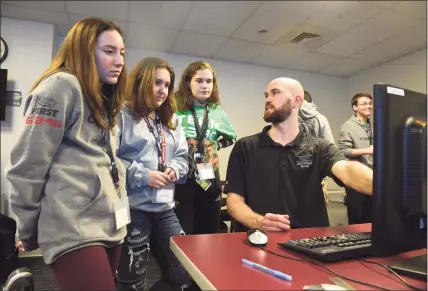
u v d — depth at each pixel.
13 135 3.36
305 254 0.77
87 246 0.88
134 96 1.49
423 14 3.17
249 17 3.26
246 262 0.70
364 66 4.82
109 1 2.98
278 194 1.38
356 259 0.75
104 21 1.02
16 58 3.40
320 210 1.37
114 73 1.04
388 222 0.67
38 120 0.85
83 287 0.85
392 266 0.68
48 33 3.49
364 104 2.95
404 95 0.71
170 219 1.52
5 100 3.29
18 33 3.41
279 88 1.45
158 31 3.63
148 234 1.45
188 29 3.57
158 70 1.53
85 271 0.86
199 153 2.01
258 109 4.79
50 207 0.87
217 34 3.70
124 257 1.36
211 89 2.13
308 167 1.40
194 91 2.09
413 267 0.66
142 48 4.17
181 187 1.90
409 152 0.70
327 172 1.36
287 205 1.36
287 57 4.46
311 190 1.38
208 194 2.02
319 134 2.48
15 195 0.85
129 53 4.15
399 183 0.69
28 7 3.13
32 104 0.88
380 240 0.67
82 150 0.95
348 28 3.50
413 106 0.73
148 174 1.41
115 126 1.14
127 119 1.46
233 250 0.81
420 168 0.72
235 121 4.67
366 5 3.01
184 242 0.88
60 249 0.85
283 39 3.82
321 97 5.21
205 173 1.94
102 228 0.95
